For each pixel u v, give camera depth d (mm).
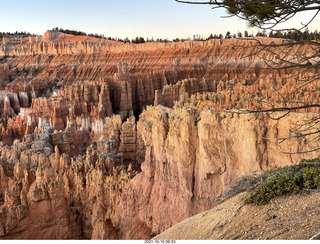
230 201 11602
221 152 16219
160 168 19484
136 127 38531
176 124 17531
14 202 24422
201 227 10867
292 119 14242
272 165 14836
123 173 25047
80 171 28781
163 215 19234
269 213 9383
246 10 6863
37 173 27062
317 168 10531
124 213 22500
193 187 17422
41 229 23547
